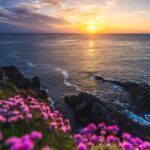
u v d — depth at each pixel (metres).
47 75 56.19
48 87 44.31
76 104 30.41
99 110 25.30
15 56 92.44
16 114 5.80
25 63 75.62
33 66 70.00
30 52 110.69
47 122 6.76
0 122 5.39
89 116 25.95
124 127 23.14
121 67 68.44
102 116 24.62
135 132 22.73
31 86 34.72
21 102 7.00
